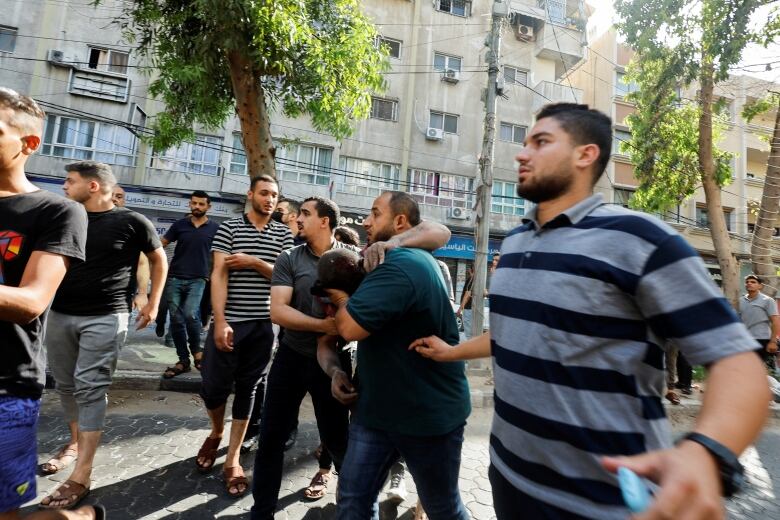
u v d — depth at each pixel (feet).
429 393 5.70
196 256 16.56
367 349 5.95
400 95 53.47
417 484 5.97
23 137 5.13
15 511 4.91
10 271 4.91
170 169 45.47
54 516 5.39
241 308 9.36
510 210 55.57
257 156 21.07
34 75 42.34
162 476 9.27
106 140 44.09
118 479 9.04
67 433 10.98
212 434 9.63
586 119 4.20
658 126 34.27
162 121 23.71
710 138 30.58
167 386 15.21
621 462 2.64
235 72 19.74
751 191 62.23
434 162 53.88
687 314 3.18
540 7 57.57
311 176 49.88
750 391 2.80
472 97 55.83
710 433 2.66
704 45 28.40
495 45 25.88
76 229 5.27
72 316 8.75
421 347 5.62
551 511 3.71
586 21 58.75
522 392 3.96
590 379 3.58
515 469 4.07
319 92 22.30
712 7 27.02
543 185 4.21
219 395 9.18
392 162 52.54
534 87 57.41
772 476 12.31
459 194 54.49
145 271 11.62
